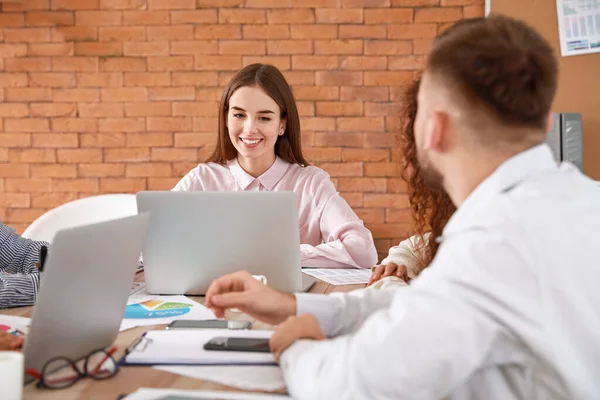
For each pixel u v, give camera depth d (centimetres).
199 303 152
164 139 366
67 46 366
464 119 86
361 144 361
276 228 155
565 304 78
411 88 148
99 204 259
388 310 86
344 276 188
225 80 362
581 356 79
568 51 339
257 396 92
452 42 87
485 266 79
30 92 369
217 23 361
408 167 152
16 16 366
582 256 79
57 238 91
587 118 340
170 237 157
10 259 188
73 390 95
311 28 358
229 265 157
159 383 99
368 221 362
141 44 364
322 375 86
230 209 155
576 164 314
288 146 250
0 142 371
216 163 255
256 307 118
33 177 371
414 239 178
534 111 85
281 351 100
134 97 366
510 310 78
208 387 98
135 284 176
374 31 357
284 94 240
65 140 369
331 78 360
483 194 85
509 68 83
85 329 106
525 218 80
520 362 83
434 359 78
